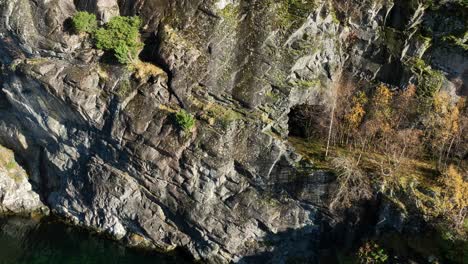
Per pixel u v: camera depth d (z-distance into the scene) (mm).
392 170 41156
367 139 44094
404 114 43688
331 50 44500
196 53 42906
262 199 42844
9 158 48656
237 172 43094
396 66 44438
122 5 45219
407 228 39250
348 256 40438
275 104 42938
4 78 46188
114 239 46156
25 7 43438
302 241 43219
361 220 41094
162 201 44469
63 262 42469
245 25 42906
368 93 45188
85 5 44531
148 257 44844
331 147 44750
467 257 36375
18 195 47531
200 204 43344
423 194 39594
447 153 42375
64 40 43438
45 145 47500
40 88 43750
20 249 43094
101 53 44125
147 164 43500
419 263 37625
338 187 40844
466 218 38562
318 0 42750
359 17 44125
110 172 45031
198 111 42969
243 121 42625
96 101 43719
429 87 43125
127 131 43406
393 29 43938
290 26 42312
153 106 43250
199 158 42406
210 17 43000
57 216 47875
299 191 41969
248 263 44188
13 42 44312
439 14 42719
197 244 44781
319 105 45250
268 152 42219
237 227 43375
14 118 47969
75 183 46625
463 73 42906
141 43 44500
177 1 43656
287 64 42531
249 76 42750
